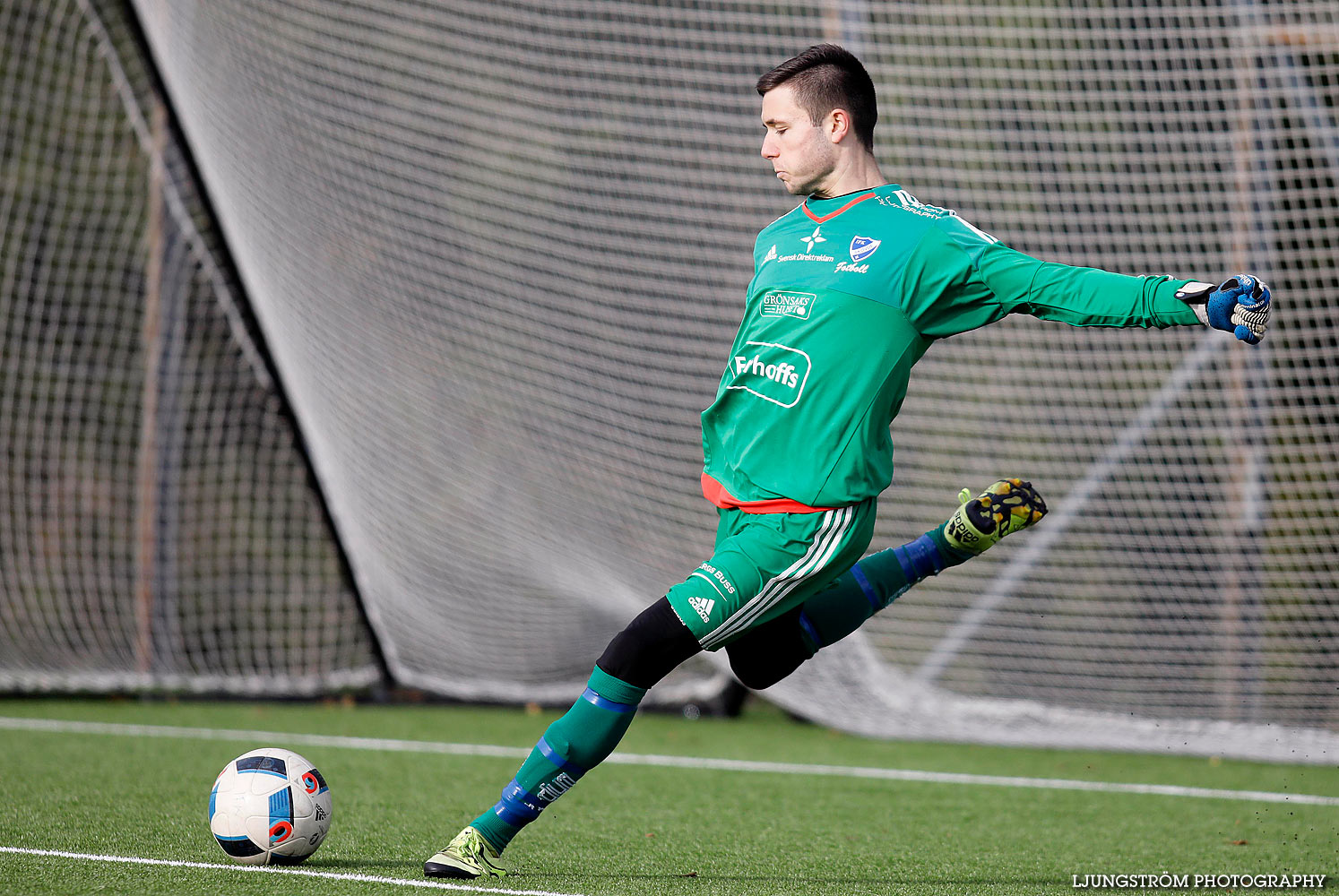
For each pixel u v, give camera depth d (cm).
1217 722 2595
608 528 2597
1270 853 1438
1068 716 2603
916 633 2773
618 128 2603
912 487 2802
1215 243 2620
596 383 2588
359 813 1563
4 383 3191
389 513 2716
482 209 2550
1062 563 2783
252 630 3209
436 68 2517
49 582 3142
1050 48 2622
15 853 1231
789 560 1044
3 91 3156
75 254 3259
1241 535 2725
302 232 2456
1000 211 2647
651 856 1333
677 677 3097
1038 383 2809
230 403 3269
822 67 1070
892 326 1034
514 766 2047
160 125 2864
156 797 1605
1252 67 2531
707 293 2612
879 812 1697
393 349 2552
